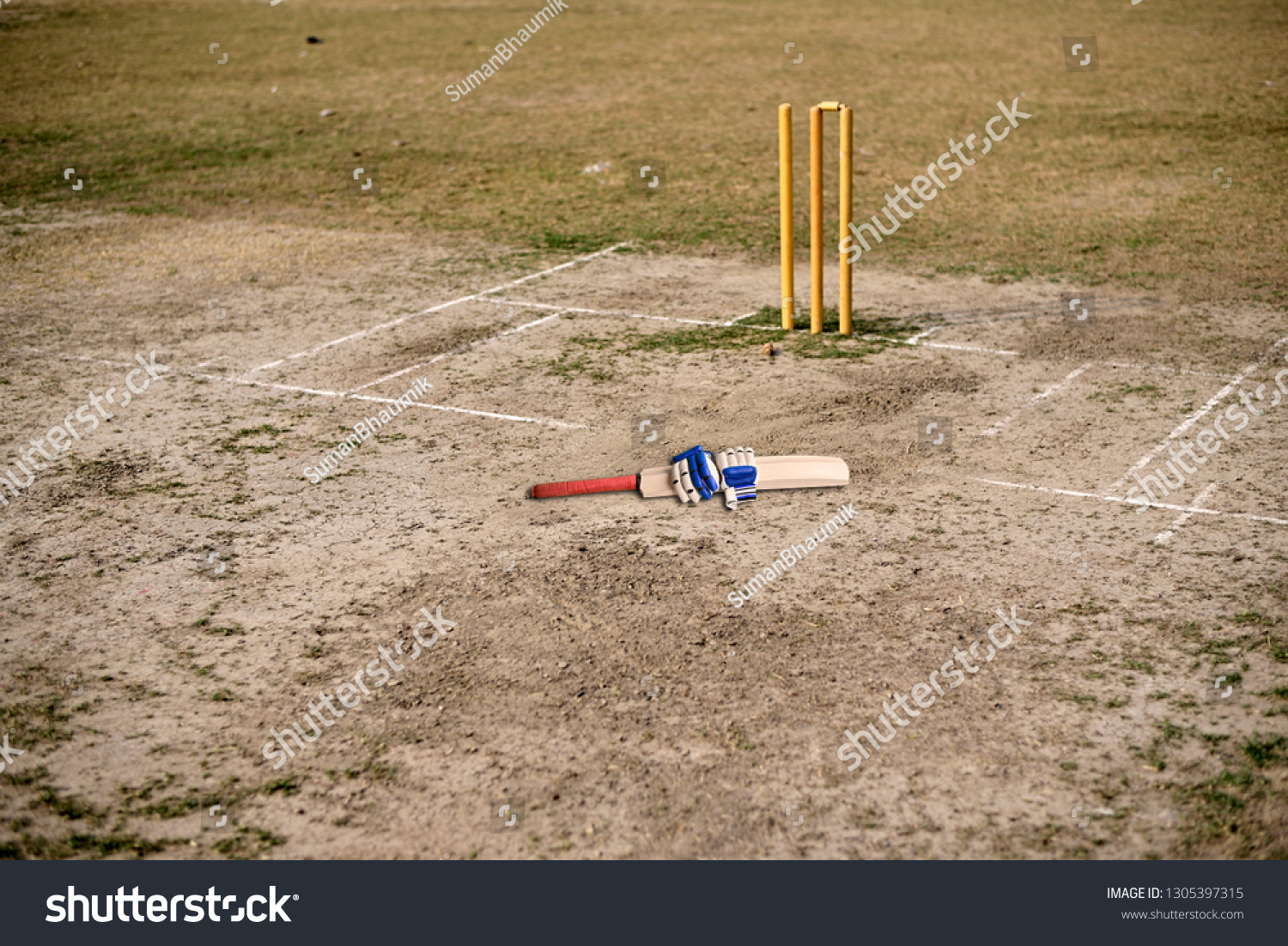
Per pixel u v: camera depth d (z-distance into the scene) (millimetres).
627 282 11352
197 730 4559
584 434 7492
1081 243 12367
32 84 23078
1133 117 18734
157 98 22000
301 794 4180
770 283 11203
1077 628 5117
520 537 6109
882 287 10992
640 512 6395
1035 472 6762
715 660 4926
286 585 5676
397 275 11711
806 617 5254
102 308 10609
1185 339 9125
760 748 4352
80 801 4160
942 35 27406
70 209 14594
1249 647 4926
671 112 20422
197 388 8523
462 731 4500
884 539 5992
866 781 4164
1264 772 4152
